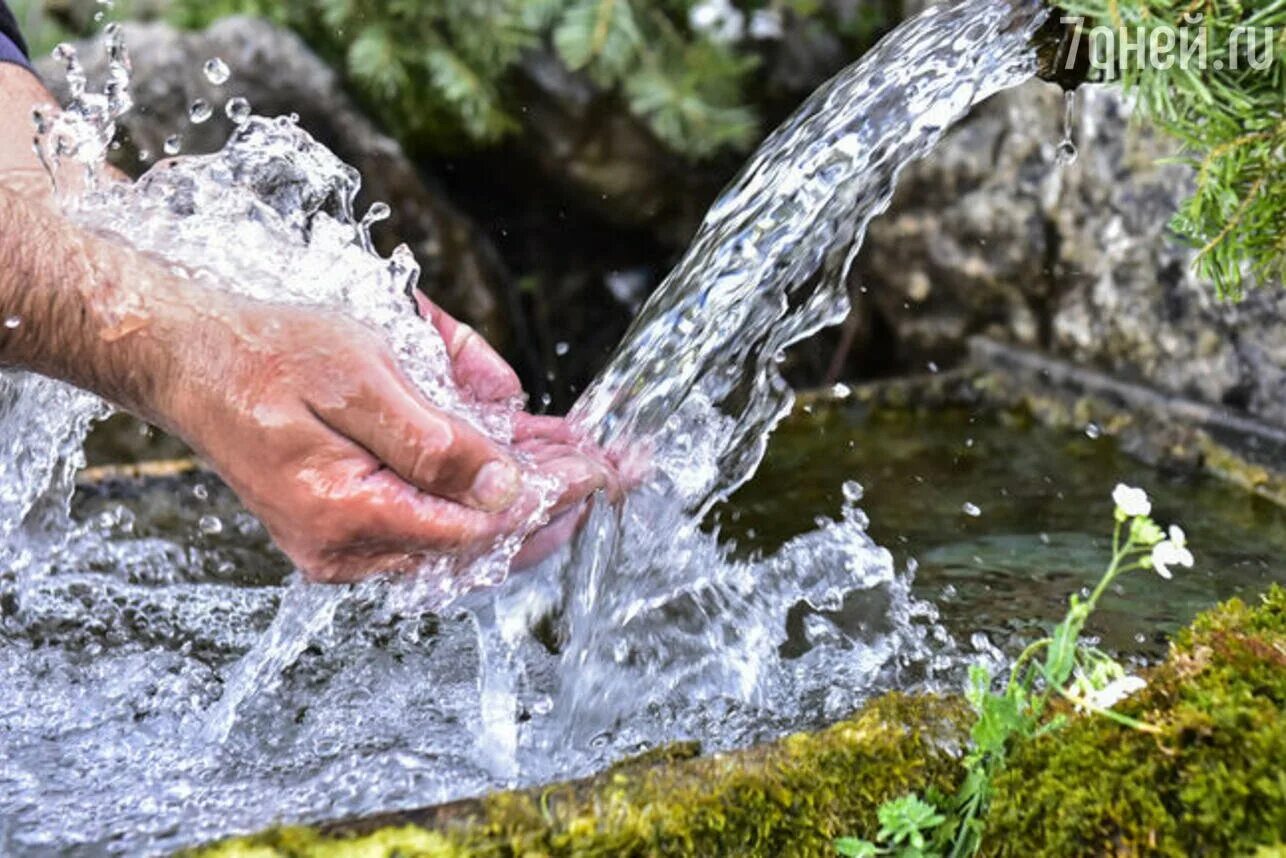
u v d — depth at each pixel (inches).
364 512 58.0
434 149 164.6
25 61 84.0
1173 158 68.8
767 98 160.2
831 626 77.7
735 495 105.3
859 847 51.6
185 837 55.3
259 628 80.3
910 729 54.6
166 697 71.1
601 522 69.7
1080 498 101.8
